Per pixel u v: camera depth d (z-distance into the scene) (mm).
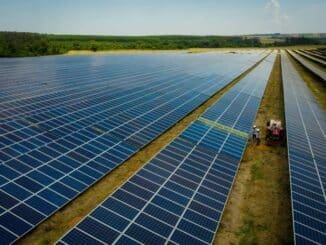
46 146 24406
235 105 44281
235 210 22188
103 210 17203
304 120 39438
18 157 21953
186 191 20641
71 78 53125
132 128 31672
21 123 27719
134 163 27031
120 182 23812
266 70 93500
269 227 20734
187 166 23969
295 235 16906
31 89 41156
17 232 15766
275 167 29094
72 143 25750
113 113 34656
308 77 91438
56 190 19625
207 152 27234
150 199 18969
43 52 119375
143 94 45562
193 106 43812
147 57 117125
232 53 183125
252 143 34094
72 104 35688
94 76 57562
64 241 14930
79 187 20578
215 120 35531
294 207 19312
